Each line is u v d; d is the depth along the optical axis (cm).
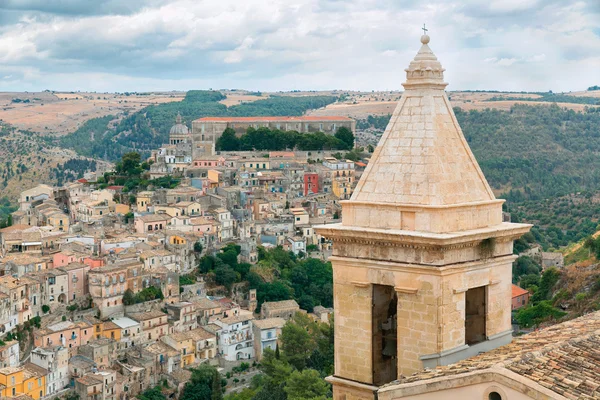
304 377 17788
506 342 4125
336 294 4128
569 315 17550
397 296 3919
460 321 3894
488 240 3947
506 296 4119
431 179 3903
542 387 3067
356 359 4100
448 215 3856
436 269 3775
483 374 3177
